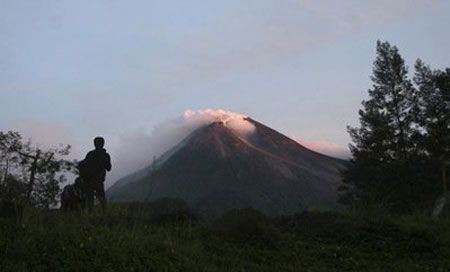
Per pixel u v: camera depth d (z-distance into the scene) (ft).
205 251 40.01
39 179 46.70
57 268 29.60
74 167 52.65
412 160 139.64
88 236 33.94
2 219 35.19
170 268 32.91
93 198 51.93
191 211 50.85
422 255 45.14
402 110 147.33
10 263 28.81
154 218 47.91
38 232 33.78
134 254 33.17
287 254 42.32
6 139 47.60
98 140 54.75
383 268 41.24
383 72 149.18
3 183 42.11
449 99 144.36
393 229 50.26
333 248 44.80
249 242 44.14
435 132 140.15
